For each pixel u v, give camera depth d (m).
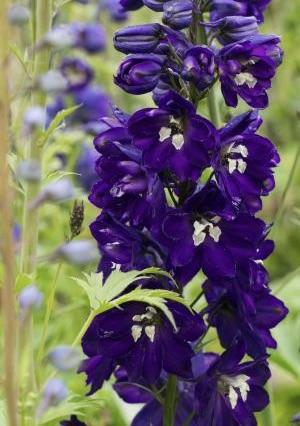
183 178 0.82
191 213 0.83
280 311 0.89
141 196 0.84
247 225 0.84
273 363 1.24
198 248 0.84
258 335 0.88
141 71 0.83
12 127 0.83
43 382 0.84
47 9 0.87
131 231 0.85
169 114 0.82
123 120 0.86
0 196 0.67
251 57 0.83
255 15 0.94
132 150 0.84
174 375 0.88
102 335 0.84
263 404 0.88
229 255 0.84
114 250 0.85
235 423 0.88
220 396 0.88
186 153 0.82
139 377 0.85
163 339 0.85
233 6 0.88
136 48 0.85
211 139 0.82
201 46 0.81
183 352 0.84
